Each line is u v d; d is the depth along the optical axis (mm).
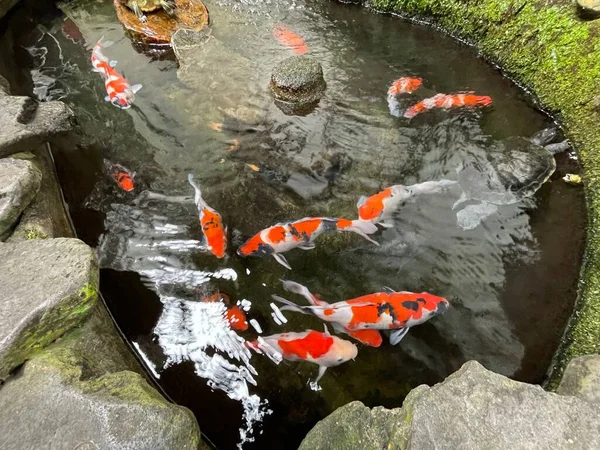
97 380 872
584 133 1511
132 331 1205
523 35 1765
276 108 1740
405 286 1268
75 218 1454
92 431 774
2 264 1000
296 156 1581
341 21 2105
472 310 1214
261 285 1282
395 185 1449
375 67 1883
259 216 1435
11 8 2273
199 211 1399
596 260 1231
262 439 1030
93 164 1610
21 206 1164
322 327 1197
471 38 1930
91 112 1802
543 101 1667
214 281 1298
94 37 2164
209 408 1078
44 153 1555
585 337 1101
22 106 1424
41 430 783
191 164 1586
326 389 1102
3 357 863
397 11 2086
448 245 1338
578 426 722
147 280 1308
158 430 775
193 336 1194
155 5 2035
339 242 1348
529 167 1415
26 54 2096
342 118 1692
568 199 1404
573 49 1622
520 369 1110
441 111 1676
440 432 721
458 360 1135
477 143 1565
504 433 716
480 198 1420
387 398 1085
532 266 1281
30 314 898
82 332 989
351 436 799
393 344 1165
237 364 1144
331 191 1482
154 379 1130
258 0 2215
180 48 1941
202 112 1743
